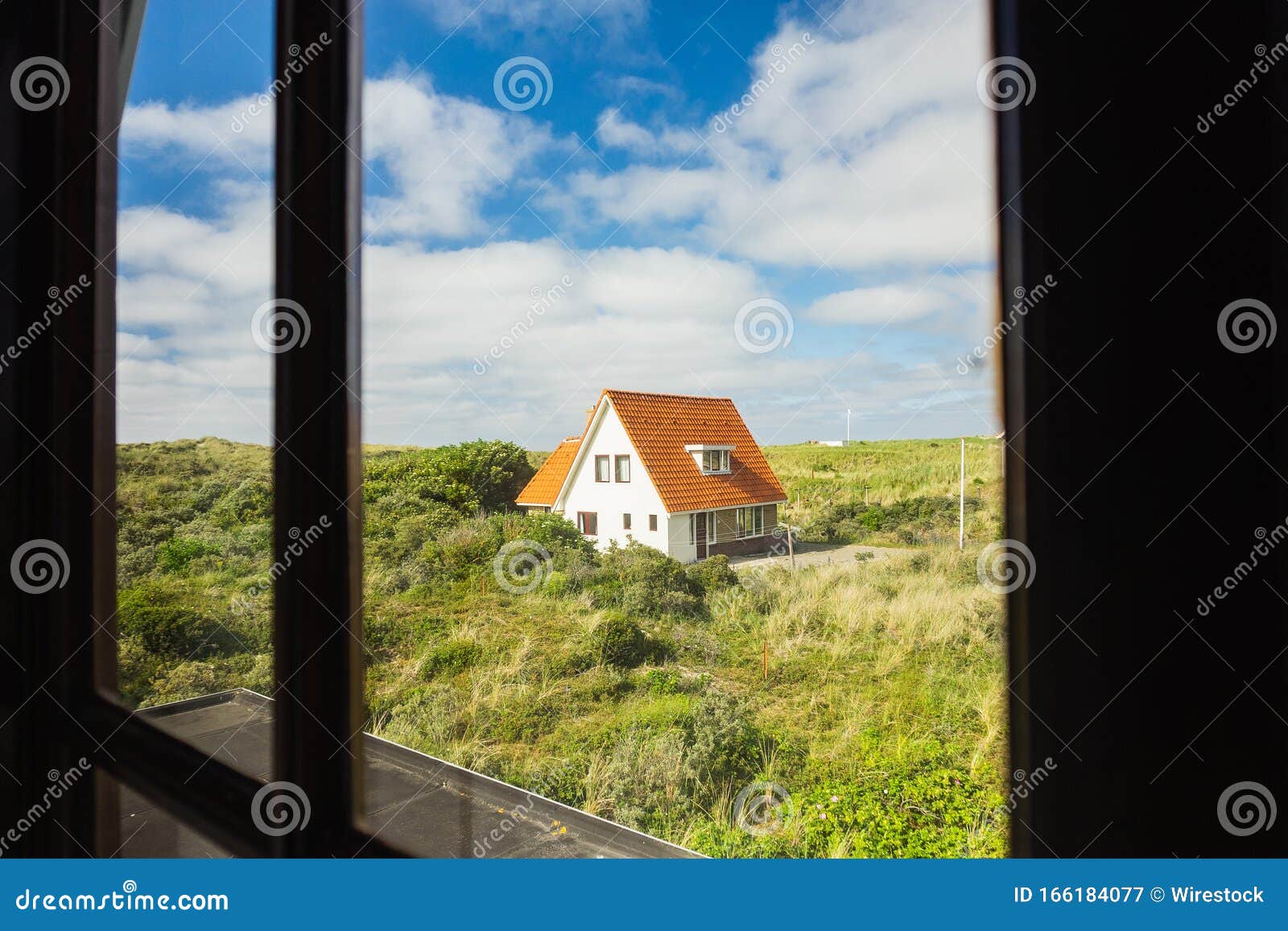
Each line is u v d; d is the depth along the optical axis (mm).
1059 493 493
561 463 13961
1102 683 470
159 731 1561
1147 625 454
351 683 1136
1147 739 455
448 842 5738
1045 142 511
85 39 1990
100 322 1994
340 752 1126
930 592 9531
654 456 12812
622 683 9500
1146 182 465
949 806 7227
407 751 8023
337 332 1123
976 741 7809
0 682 1859
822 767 8109
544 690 9930
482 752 9227
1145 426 459
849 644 9258
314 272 1128
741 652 9648
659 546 12086
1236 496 431
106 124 2023
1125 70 476
